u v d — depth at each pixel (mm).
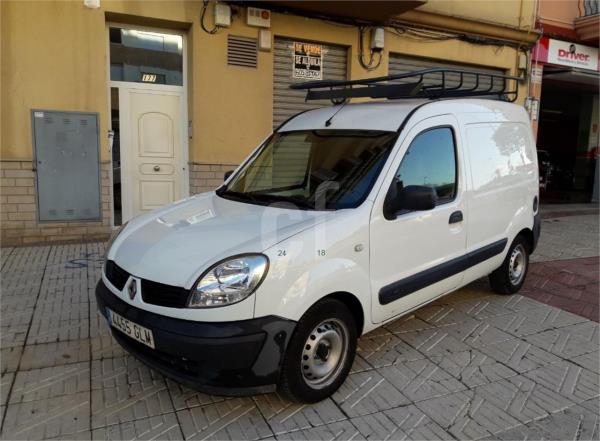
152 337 2814
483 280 5902
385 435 2895
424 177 3834
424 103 4078
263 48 7988
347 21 8672
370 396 3293
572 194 16578
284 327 2828
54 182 7023
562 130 18172
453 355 3924
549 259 7188
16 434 2830
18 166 6812
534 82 11367
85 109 7035
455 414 3127
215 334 2693
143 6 7141
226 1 7566
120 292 3078
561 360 3902
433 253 3885
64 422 2947
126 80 7656
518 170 5113
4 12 6465
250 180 4172
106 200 7344
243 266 2773
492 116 4797
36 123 6816
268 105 8219
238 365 2734
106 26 7363
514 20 10570
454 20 9688
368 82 4066
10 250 6656
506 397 3344
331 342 3205
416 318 4668
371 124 3889
